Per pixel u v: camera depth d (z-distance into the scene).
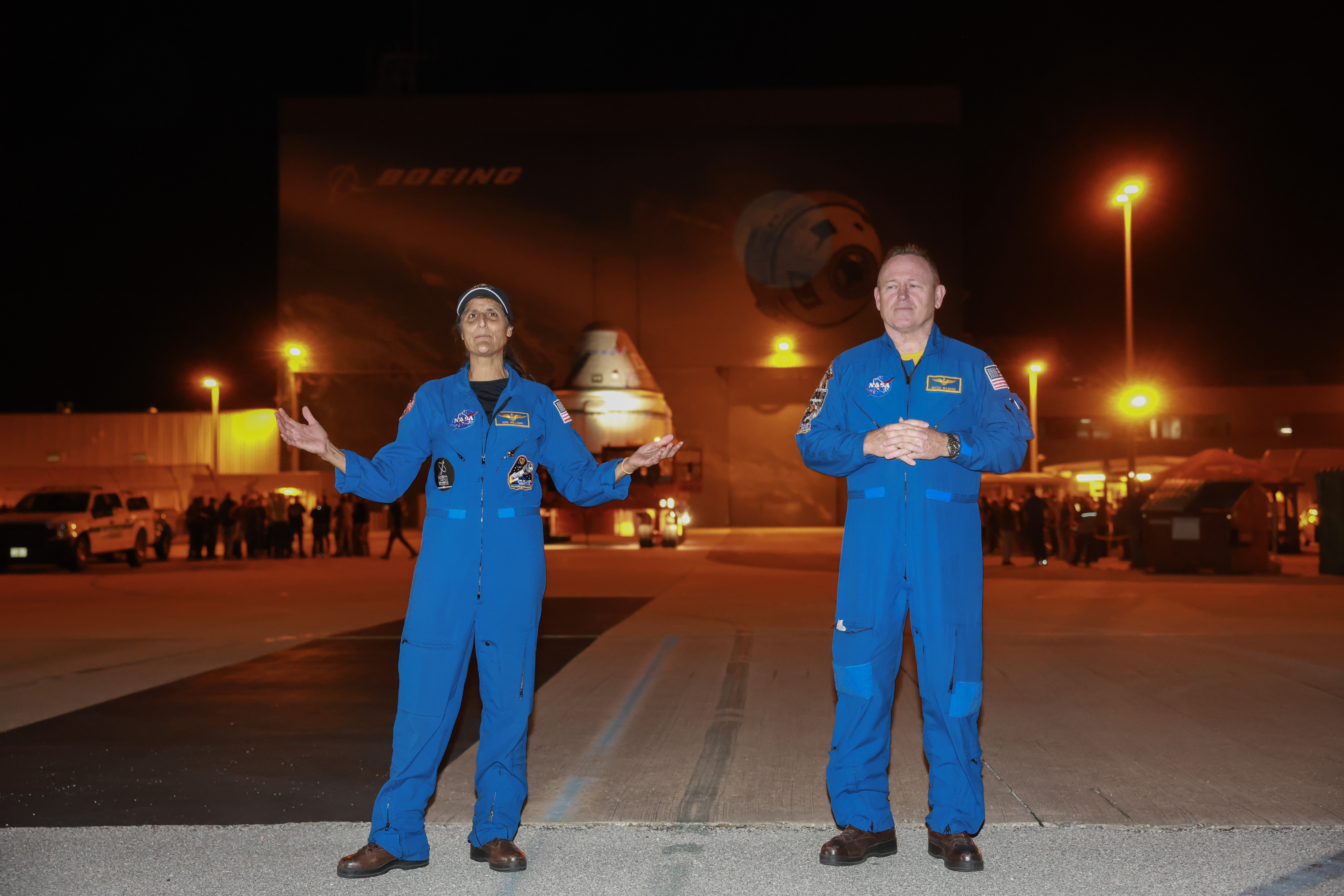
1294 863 3.86
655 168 51.19
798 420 51.47
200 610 14.55
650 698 7.59
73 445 52.31
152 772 5.45
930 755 3.93
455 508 3.96
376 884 3.70
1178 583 18.95
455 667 3.93
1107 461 39.66
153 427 52.62
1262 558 20.48
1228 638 10.77
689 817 4.54
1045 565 24.05
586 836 4.27
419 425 4.04
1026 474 37.16
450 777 5.34
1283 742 6.01
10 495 42.38
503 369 4.18
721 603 15.03
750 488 51.41
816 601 15.20
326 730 6.55
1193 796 4.82
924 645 3.85
